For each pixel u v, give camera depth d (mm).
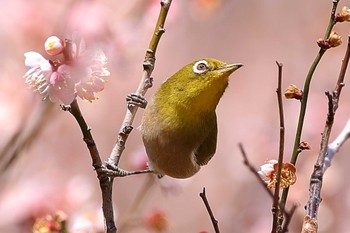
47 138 14289
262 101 18359
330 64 16406
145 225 10273
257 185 15805
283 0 18641
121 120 16797
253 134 16203
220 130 17750
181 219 16578
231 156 16719
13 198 10281
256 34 18797
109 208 6777
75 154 14875
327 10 17891
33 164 13680
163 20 7812
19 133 10453
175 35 18031
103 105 16609
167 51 18344
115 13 12047
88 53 6277
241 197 15891
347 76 16031
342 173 14430
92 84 6242
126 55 11961
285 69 17531
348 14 6199
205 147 9406
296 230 11000
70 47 6277
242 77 18859
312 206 6168
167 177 10828
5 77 12188
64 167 14570
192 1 13617
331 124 6289
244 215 15477
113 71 11953
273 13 18719
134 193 15969
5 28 12336
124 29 11945
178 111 8953
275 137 15969
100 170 6668
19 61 12352
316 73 16547
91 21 11617
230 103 18531
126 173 7133
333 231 13633
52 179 12383
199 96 8891
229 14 18859
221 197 16766
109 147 16641
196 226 16516
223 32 18750
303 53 17531
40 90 6195
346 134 7449
